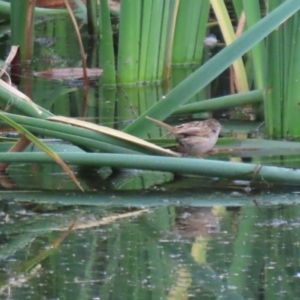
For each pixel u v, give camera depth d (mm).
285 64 11867
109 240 8219
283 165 10820
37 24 22047
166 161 9547
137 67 16062
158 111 10680
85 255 7805
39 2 22422
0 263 7617
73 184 10328
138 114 13789
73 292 6887
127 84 16125
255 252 7820
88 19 20375
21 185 10273
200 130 11453
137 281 7109
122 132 10188
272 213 9086
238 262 7570
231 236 8289
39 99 14961
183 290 6938
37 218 8992
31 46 17609
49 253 7844
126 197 9789
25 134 8891
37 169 11078
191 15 17516
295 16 11484
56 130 10102
